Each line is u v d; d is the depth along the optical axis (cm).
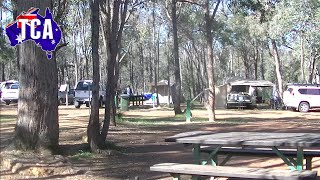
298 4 3844
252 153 1025
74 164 1159
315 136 967
